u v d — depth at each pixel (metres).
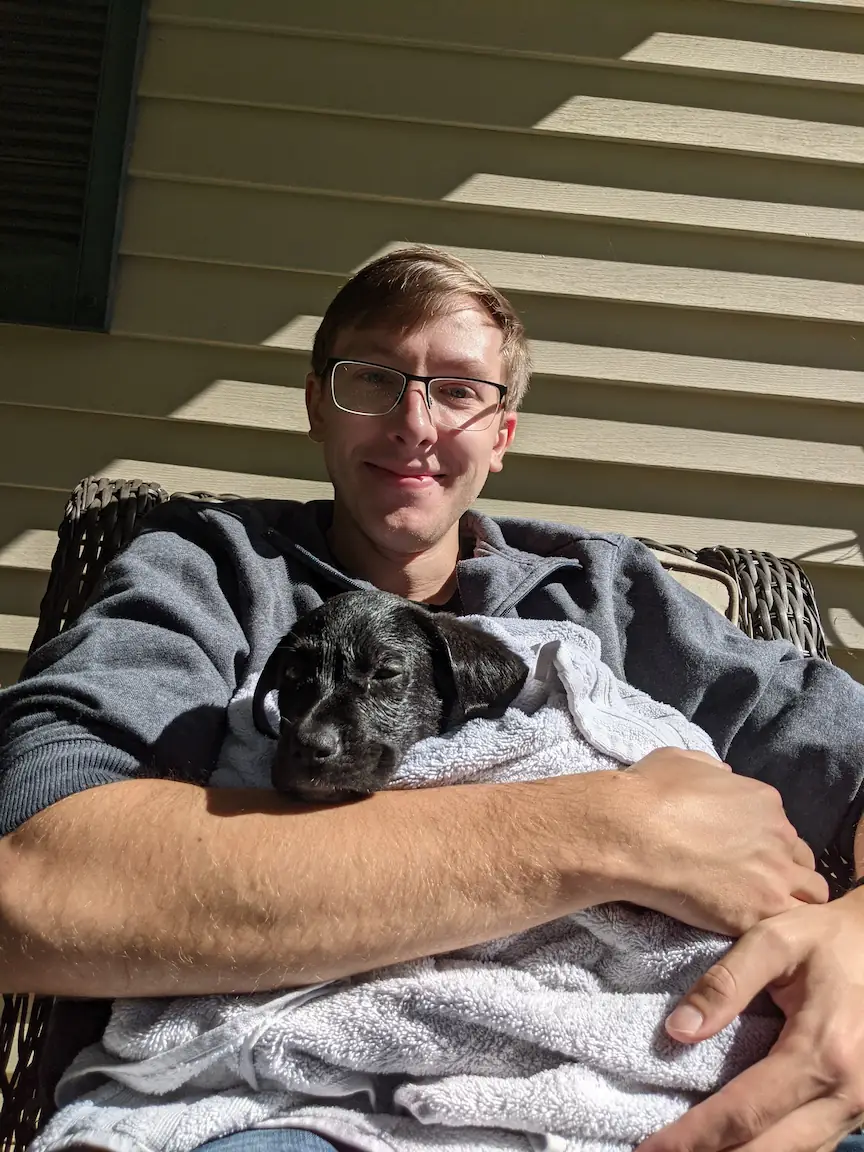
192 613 0.97
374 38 1.44
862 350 1.47
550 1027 0.82
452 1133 0.81
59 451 1.43
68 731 0.86
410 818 0.85
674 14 1.45
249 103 1.43
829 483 1.47
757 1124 0.80
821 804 1.01
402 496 1.05
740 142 1.46
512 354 1.11
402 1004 0.82
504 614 1.06
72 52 1.41
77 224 1.41
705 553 1.27
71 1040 0.88
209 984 0.81
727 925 0.86
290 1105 0.82
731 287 1.46
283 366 1.44
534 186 1.45
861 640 1.46
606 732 0.92
